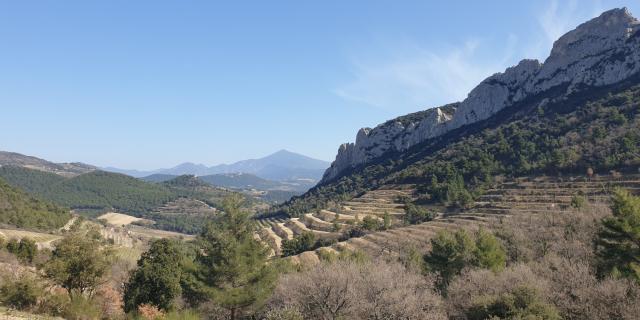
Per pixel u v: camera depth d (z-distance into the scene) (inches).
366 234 4247.0
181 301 1752.0
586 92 6127.0
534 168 4544.8
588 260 1674.5
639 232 1450.5
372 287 1279.5
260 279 1395.2
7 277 1046.4
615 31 6496.1
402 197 5866.1
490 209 4020.7
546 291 1192.8
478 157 5625.0
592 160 4008.4
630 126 4227.4
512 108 7583.7
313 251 3754.9
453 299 1391.5
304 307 1262.3
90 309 1049.5
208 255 1391.5
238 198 1497.3
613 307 1066.7
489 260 1946.4
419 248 2987.2
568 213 2485.2
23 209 4960.6
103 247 1293.1
